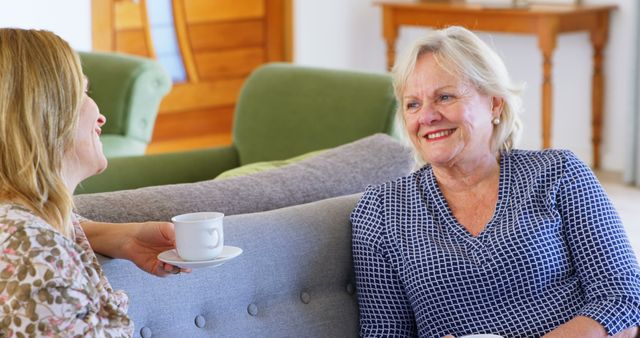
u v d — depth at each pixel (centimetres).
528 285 184
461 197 194
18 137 132
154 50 570
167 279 169
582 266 186
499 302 185
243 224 181
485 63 192
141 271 166
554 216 187
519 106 198
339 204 199
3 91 132
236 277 178
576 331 177
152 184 315
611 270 184
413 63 195
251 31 604
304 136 330
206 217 152
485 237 187
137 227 159
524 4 540
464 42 193
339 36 633
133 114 402
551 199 188
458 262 185
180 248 148
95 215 179
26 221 129
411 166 224
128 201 184
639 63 515
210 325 174
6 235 127
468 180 193
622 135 550
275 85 342
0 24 507
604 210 188
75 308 127
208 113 597
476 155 192
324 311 191
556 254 185
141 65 405
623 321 180
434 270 186
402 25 599
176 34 576
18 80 132
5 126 132
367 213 195
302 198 205
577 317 180
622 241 187
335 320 192
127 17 555
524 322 183
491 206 192
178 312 169
